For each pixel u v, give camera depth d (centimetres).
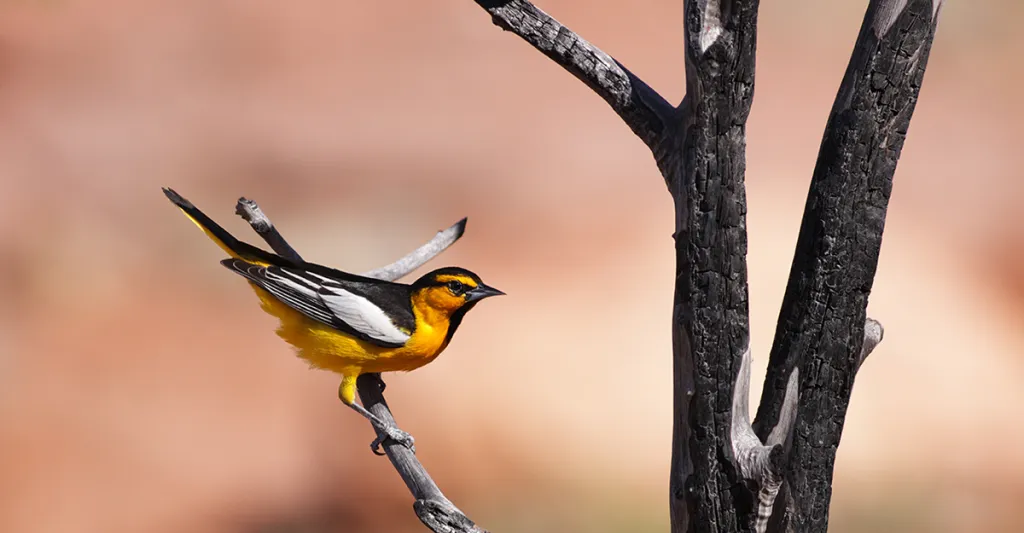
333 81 2122
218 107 1947
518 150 1894
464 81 2148
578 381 1342
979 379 1360
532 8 393
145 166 1764
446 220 1680
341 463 1282
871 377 1357
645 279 1552
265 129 1909
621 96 388
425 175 1806
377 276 752
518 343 1415
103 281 1542
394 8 2438
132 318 1509
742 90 358
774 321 1354
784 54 2247
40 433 1285
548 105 2084
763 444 386
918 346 1409
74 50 2114
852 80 365
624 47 2205
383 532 1194
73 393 1355
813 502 385
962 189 1830
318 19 2377
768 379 386
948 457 1246
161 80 2064
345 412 1362
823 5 2419
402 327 730
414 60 2228
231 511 1195
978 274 1580
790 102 2041
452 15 2439
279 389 1397
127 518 1175
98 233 1636
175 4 2381
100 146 1817
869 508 1188
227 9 2361
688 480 390
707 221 370
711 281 373
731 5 349
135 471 1233
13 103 1912
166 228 1661
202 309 1546
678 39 2261
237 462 1257
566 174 1848
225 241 762
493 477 1227
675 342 387
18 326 1442
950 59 2306
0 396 1307
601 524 1182
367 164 1811
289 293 732
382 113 2002
